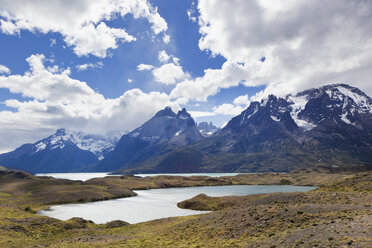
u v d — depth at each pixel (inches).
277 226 1374.3
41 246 1765.5
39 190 6904.5
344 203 1780.3
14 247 1786.4
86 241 1913.1
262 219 1552.7
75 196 6102.4
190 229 1865.2
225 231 1544.0
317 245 935.0
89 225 2984.7
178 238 1695.4
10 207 3695.9
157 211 4276.6
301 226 1273.4
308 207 1576.0
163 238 1781.5
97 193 6599.4
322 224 1216.8
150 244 1593.3
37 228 2461.9
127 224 2923.2
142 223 2812.5
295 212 1513.3
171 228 2089.1
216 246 1286.9
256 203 2456.9
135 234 2133.4
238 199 4741.6
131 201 5866.1
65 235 2336.4
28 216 3073.3
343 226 1109.7
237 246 1210.6
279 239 1135.0
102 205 5167.3
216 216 2079.2
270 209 1724.9
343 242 898.1
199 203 4618.6
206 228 1752.0
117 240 1862.7
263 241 1174.3
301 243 1003.3
